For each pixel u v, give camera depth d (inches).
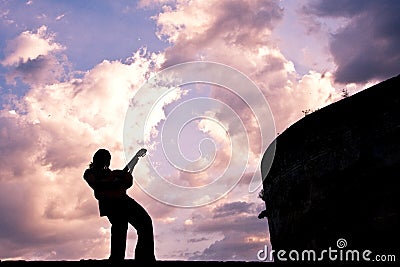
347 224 434.0
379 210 414.9
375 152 423.5
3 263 233.8
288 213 502.6
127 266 245.3
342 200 441.1
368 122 430.3
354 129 438.9
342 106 449.7
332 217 446.3
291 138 501.4
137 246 250.8
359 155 432.5
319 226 457.7
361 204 427.2
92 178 252.5
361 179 429.7
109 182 250.4
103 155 258.2
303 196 481.1
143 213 254.2
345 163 442.6
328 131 459.8
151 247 250.7
